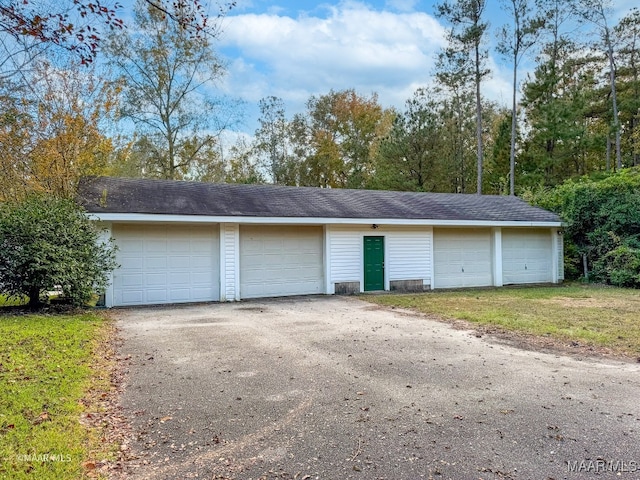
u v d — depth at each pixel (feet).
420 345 22.47
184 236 40.70
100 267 33.32
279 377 17.24
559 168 87.45
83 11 17.52
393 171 87.15
